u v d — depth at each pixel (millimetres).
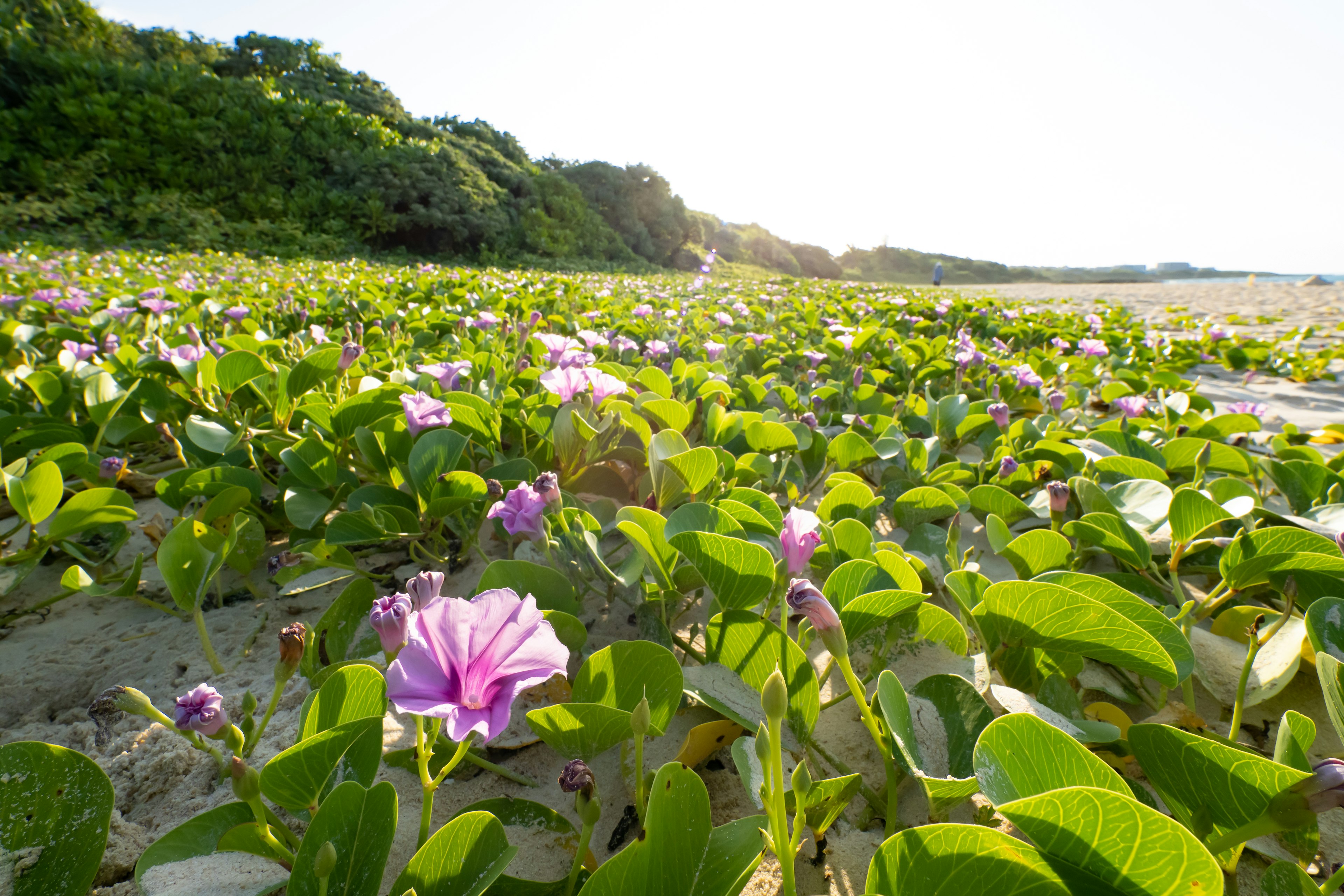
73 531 2168
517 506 1836
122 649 1964
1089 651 1464
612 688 1407
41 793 1043
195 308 5277
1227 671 1705
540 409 3002
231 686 1770
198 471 2342
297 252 18016
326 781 1134
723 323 6211
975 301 11430
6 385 3250
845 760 1525
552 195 29516
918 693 1476
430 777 1156
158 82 20578
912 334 7770
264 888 1160
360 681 1266
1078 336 7996
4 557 2105
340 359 2996
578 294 9586
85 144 18438
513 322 6109
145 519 2684
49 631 2047
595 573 2076
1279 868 1100
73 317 5039
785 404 4090
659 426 3027
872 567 1701
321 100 27562
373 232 21656
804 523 1470
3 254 11625
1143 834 816
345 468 2754
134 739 1549
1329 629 1525
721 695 1514
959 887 916
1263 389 5863
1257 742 1586
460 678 968
